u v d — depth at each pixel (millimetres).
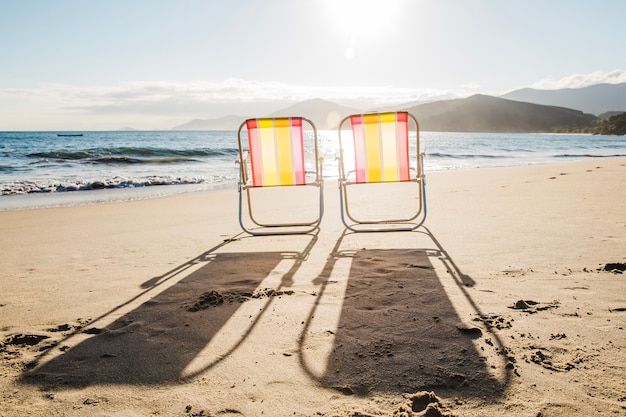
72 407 1460
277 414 1385
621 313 2088
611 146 37625
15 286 2828
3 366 1764
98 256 3631
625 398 1403
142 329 2096
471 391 1475
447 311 2189
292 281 2785
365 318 2141
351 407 1410
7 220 5688
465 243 3596
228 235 4422
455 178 10195
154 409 1435
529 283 2561
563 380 1521
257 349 1850
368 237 4020
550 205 5324
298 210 5973
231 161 18438
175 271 3109
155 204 7164
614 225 4023
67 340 1996
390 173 4203
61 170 14258
